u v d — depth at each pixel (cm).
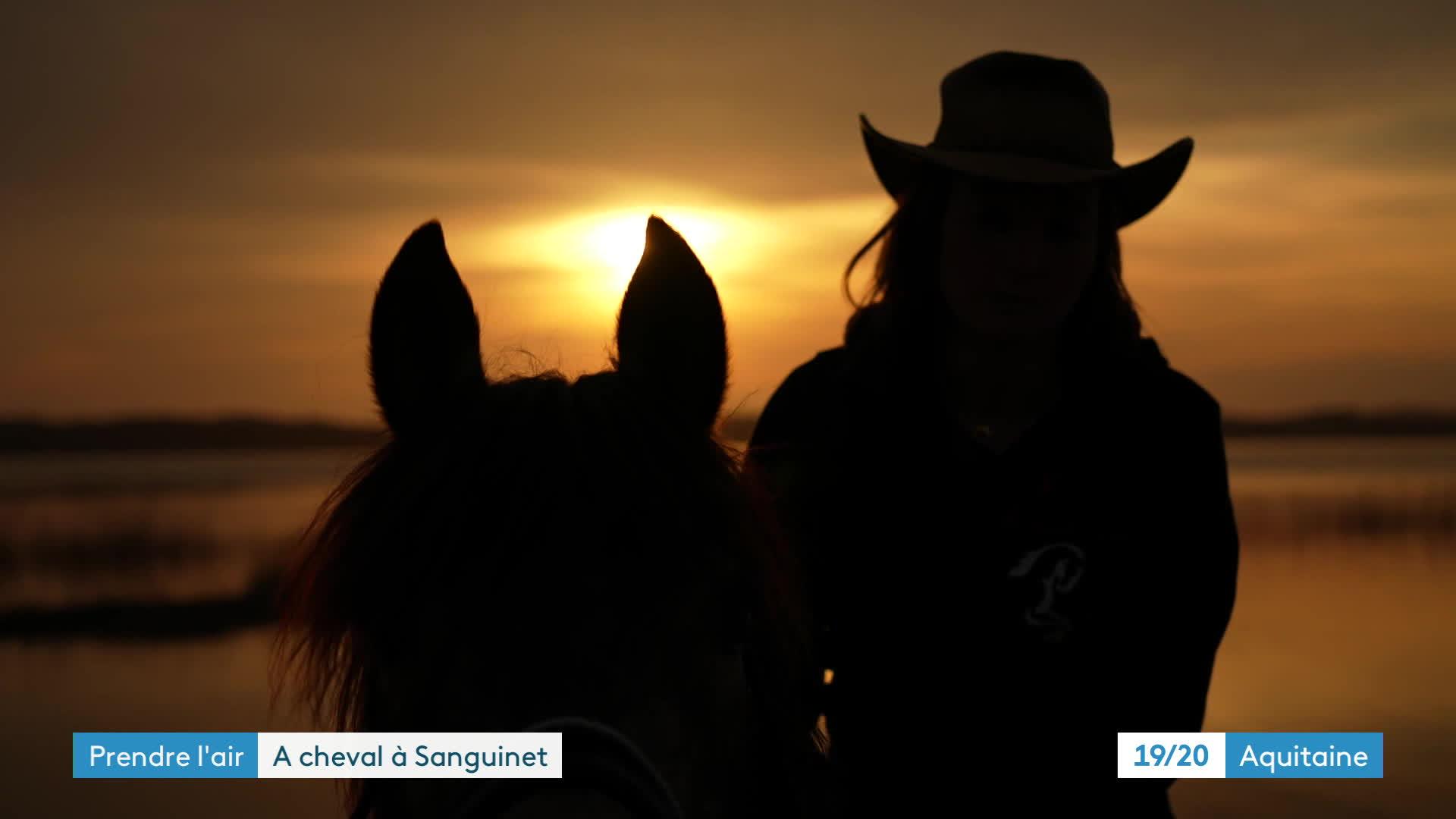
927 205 202
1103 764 192
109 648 1432
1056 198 185
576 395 147
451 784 123
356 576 133
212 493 4478
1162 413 196
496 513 131
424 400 149
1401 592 1773
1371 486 4434
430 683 126
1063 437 192
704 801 130
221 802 779
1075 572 192
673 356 152
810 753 159
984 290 187
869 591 197
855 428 199
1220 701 1016
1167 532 196
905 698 195
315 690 138
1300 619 1504
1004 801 191
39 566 2219
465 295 153
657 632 129
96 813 751
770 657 147
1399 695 1036
